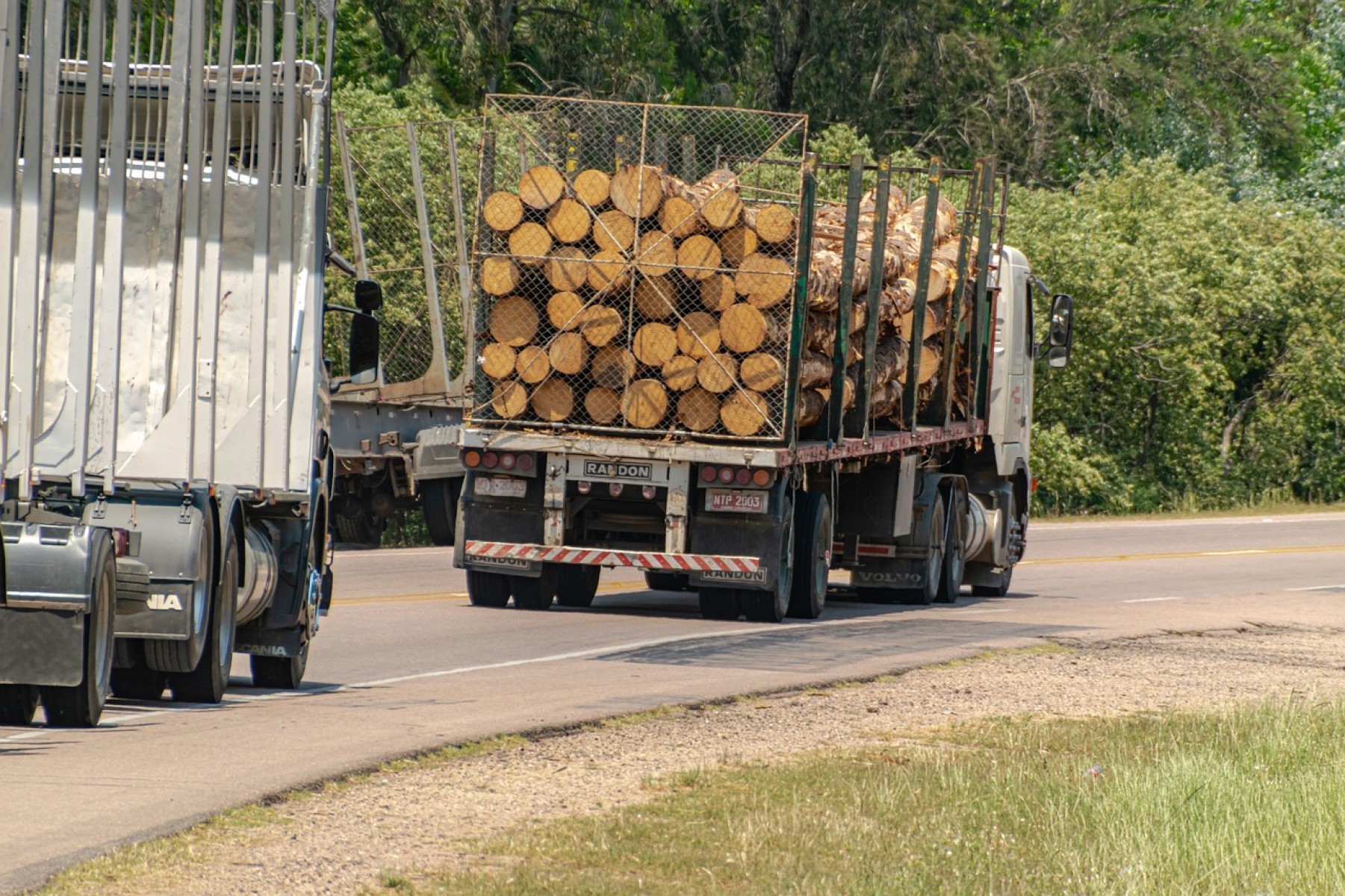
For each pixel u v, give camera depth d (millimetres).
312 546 45531
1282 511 168875
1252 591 88188
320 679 46656
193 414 38188
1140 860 27250
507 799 31031
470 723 38188
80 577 34969
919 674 50938
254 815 28172
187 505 38344
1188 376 164000
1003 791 32938
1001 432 85688
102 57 37625
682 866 26281
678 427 64250
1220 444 181625
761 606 64188
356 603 66812
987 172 81750
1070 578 95562
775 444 63844
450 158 99375
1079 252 156500
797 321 63062
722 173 65875
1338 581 96250
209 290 38438
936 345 79312
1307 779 34375
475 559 65312
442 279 105562
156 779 30297
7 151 37250
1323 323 177875
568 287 64062
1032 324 90125
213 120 39125
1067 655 57500
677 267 63250
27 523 35406
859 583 76125
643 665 50562
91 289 37688
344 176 98375
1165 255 168125
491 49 179000
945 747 39031
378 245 105562
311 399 38719
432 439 91625
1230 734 41312
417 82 171625
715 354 63375
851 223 66688
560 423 64938
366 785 31234
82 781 29859
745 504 63125
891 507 73188
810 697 45719
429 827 28375
